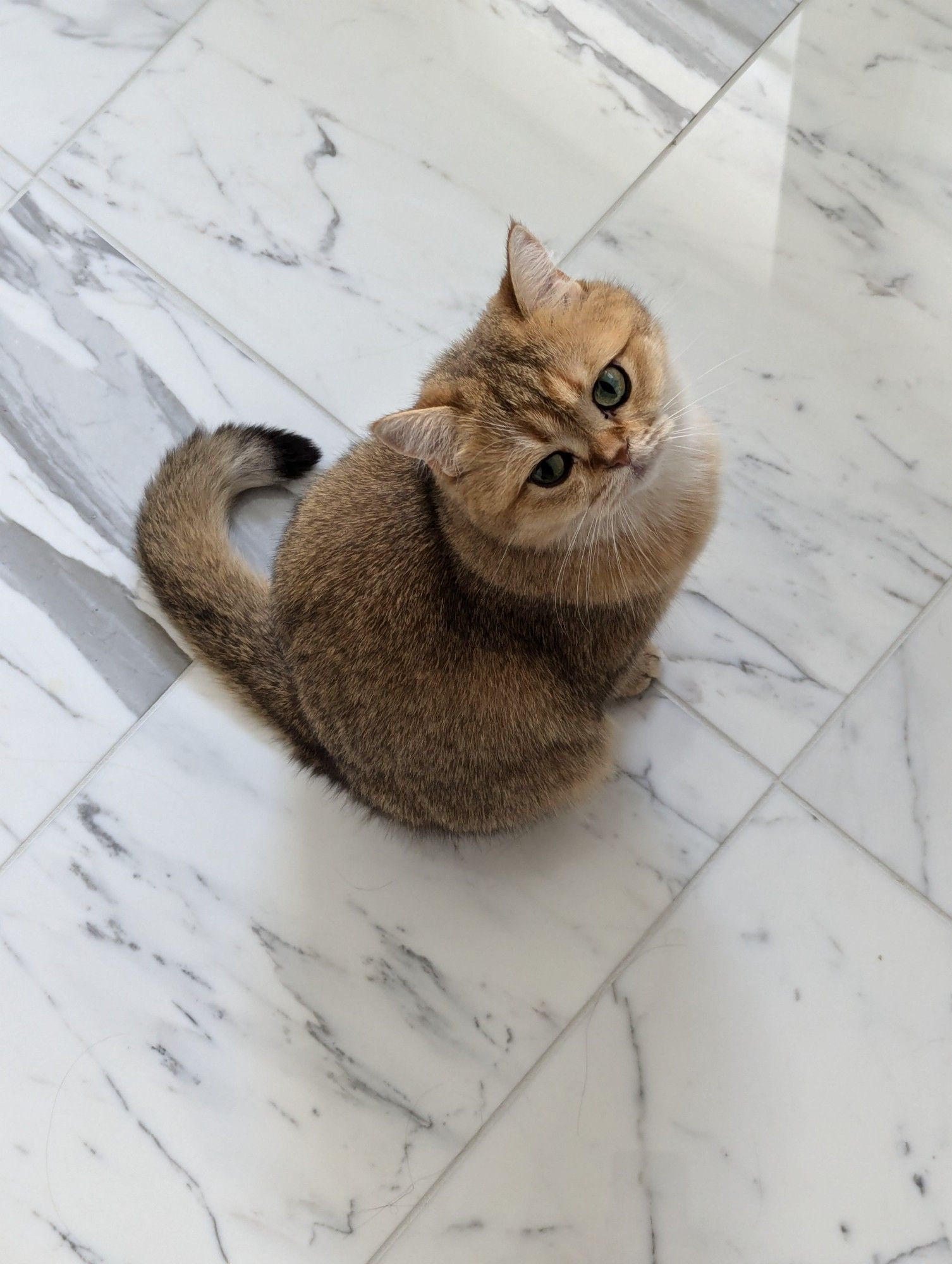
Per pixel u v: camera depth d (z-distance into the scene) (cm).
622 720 149
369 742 129
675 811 146
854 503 149
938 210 152
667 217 156
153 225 162
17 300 162
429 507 122
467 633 122
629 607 126
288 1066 143
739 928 141
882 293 152
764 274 154
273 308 160
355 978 145
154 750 151
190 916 147
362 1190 139
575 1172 137
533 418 110
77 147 165
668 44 159
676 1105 138
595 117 159
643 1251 135
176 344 160
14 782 151
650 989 141
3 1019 146
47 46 168
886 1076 136
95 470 158
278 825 149
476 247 158
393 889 147
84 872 149
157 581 146
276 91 164
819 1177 134
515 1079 140
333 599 125
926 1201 132
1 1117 143
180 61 166
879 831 142
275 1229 139
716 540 151
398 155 162
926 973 138
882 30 156
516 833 147
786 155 156
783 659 148
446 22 164
